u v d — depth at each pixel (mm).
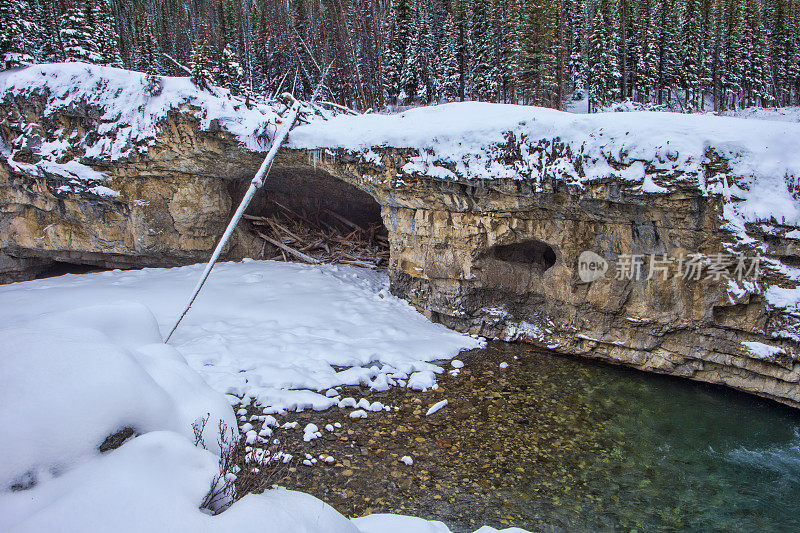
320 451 8094
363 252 18781
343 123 13617
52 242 17203
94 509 2852
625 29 33219
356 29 29469
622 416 9352
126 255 17516
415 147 12062
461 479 7598
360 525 5316
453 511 6902
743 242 8812
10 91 15820
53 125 15805
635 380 10680
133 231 16531
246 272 16188
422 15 34125
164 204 16344
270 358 10773
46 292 14172
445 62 32375
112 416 3602
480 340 12695
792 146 8680
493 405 9742
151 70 17391
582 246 11109
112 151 15367
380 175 12969
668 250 9852
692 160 8938
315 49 27797
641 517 6910
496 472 7789
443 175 11609
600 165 9758
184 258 17469
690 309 9844
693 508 7090
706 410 9516
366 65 28312
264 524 3209
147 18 37312
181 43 35688
